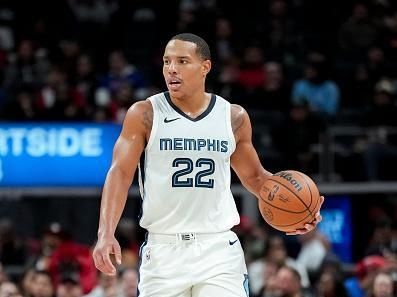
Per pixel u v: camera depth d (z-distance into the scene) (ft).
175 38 34.63
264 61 102.37
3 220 82.64
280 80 95.04
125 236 75.51
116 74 96.73
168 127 34.35
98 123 81.30
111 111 88.63
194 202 34.24
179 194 34.19
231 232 34.88
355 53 104.37
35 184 80.84
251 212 83.61
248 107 89.97
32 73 97.66
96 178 81.10
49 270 68.64
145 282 34.45
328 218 85.46
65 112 85.25
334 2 108.68
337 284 62.54
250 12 108.17
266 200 34.76
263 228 81.35
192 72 34.32
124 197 33.83
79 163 81.00
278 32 105.19
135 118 34.32
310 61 96.48
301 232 35.04
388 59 104.06
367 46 104.73
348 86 100.17
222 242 34.40
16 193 81.41
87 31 106.52
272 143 87.20
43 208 85.87
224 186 34.71
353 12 107.04
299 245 83.05
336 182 85.25
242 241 75.36
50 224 82.94
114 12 106.83
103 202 33.45
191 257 34.09
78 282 63.82
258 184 36.06
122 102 88.17
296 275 59.98
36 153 81.05
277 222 34.71
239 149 35.65
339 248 85.35
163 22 105.70
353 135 89.71
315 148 86.48
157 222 34.35
